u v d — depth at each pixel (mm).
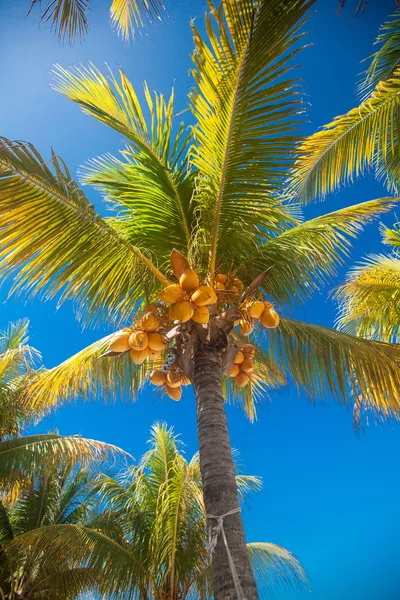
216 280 5105
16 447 9711
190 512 10273
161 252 5664
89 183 5609
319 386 5832
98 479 12719
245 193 5027
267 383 7656
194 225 5445
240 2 3785
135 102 4969
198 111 4484
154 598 9938
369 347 5855
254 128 4449
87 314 5594
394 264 10984
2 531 11078
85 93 4902
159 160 5137
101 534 10203
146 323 4551
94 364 6684
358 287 10609
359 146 7332
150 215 5566
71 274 5145
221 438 4082
